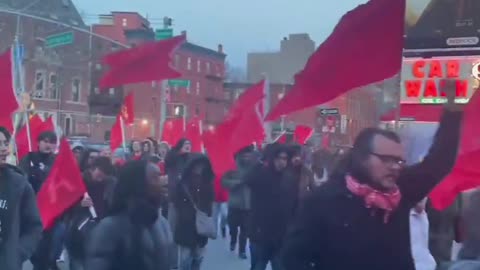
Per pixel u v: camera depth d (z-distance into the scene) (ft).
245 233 38.60
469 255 14.02
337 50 12.55
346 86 12.64
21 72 37.99
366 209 11.29
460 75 32.14
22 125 41.57
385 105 32.91
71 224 25.18
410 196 11.75
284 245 12.03
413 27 33.09
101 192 25.39
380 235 11.27
